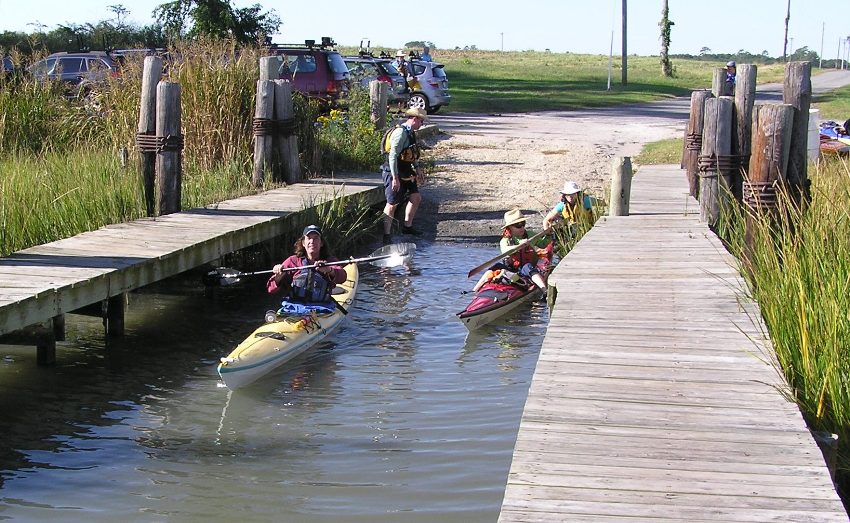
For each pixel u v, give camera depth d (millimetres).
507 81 52094
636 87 51125
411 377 8695
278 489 6434
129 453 7039
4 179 11531
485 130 27312
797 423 5188
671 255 9875
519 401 8000
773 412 5355
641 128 28984
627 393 5676
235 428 7523
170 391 8398
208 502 6250
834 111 30234
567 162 20891
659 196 14844
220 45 16344
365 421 7629
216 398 8211
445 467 6719
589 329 7062
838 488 5328
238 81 15578
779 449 4844
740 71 11828
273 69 15188
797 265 6781
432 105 32594
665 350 6520
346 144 17859
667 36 61875
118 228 11289
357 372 8852
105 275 8930
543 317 10750
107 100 15906
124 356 9398
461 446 7082
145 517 6047
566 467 4652
